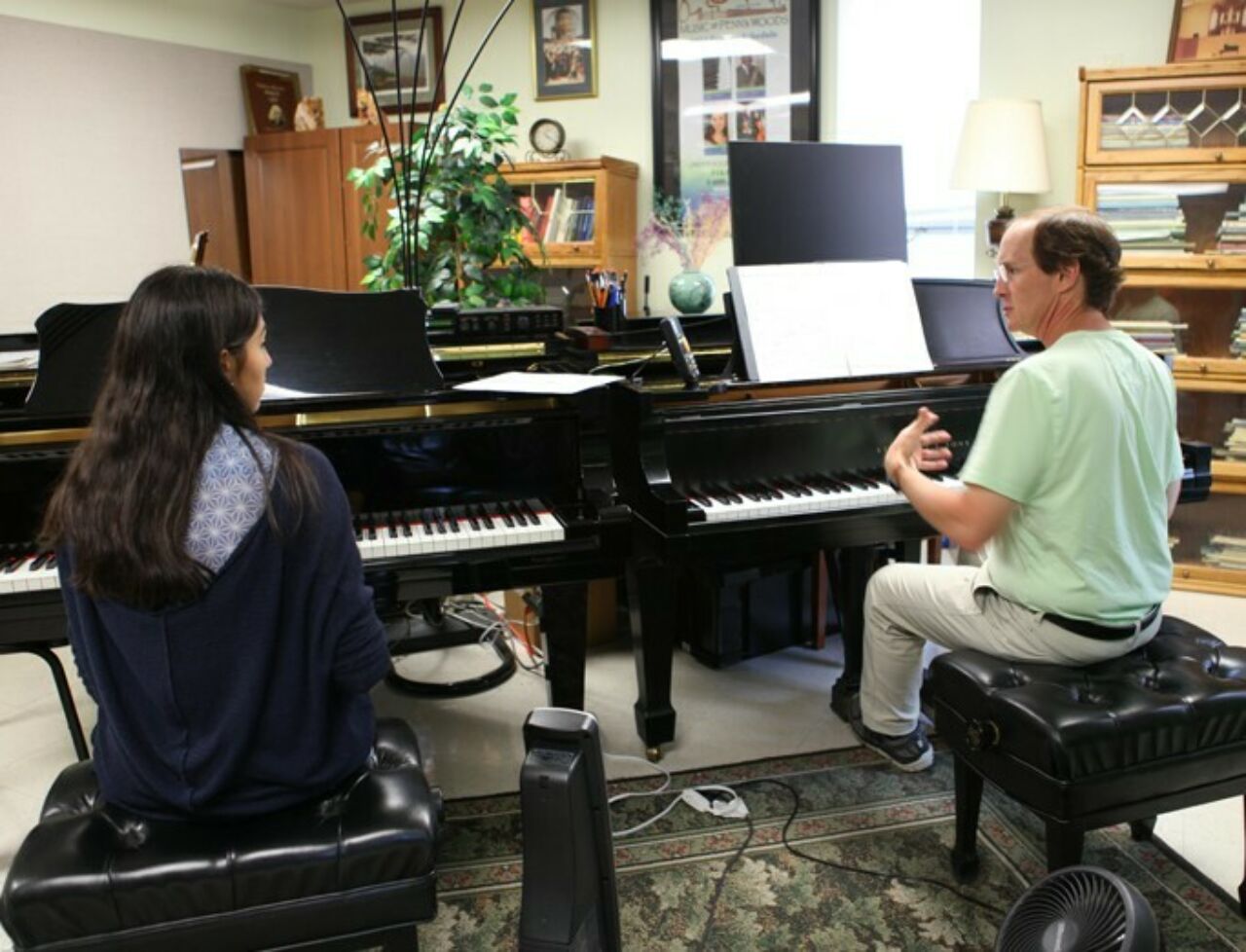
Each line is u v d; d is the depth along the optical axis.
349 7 5.55
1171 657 1.77
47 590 1.80
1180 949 1.67
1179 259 3.43
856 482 2.35
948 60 4.39
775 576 2.97
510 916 1.82
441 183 3.26
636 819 2.12
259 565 1.21
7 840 2.09
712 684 2.81
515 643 3.09
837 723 2.55
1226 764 1.61
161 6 4.96
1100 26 3.80
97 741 1.33
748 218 2.60
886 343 2.39
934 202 4.52
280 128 5.58
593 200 4.66
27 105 4.50
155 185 5.04
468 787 2.29
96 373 1.99
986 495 1.66
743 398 2.42
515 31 5.16
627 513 2.03
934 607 1.95
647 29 4.89
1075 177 3.95
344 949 1.29
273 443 1.26
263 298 2.13
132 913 1.21
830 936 1.74
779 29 4.60
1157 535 1.72
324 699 1.31
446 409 2.09
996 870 1.91
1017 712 1.57
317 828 1.28
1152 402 1.69
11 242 4.51
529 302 3.58
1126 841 1.99
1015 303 1.77
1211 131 3.39
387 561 1.90
